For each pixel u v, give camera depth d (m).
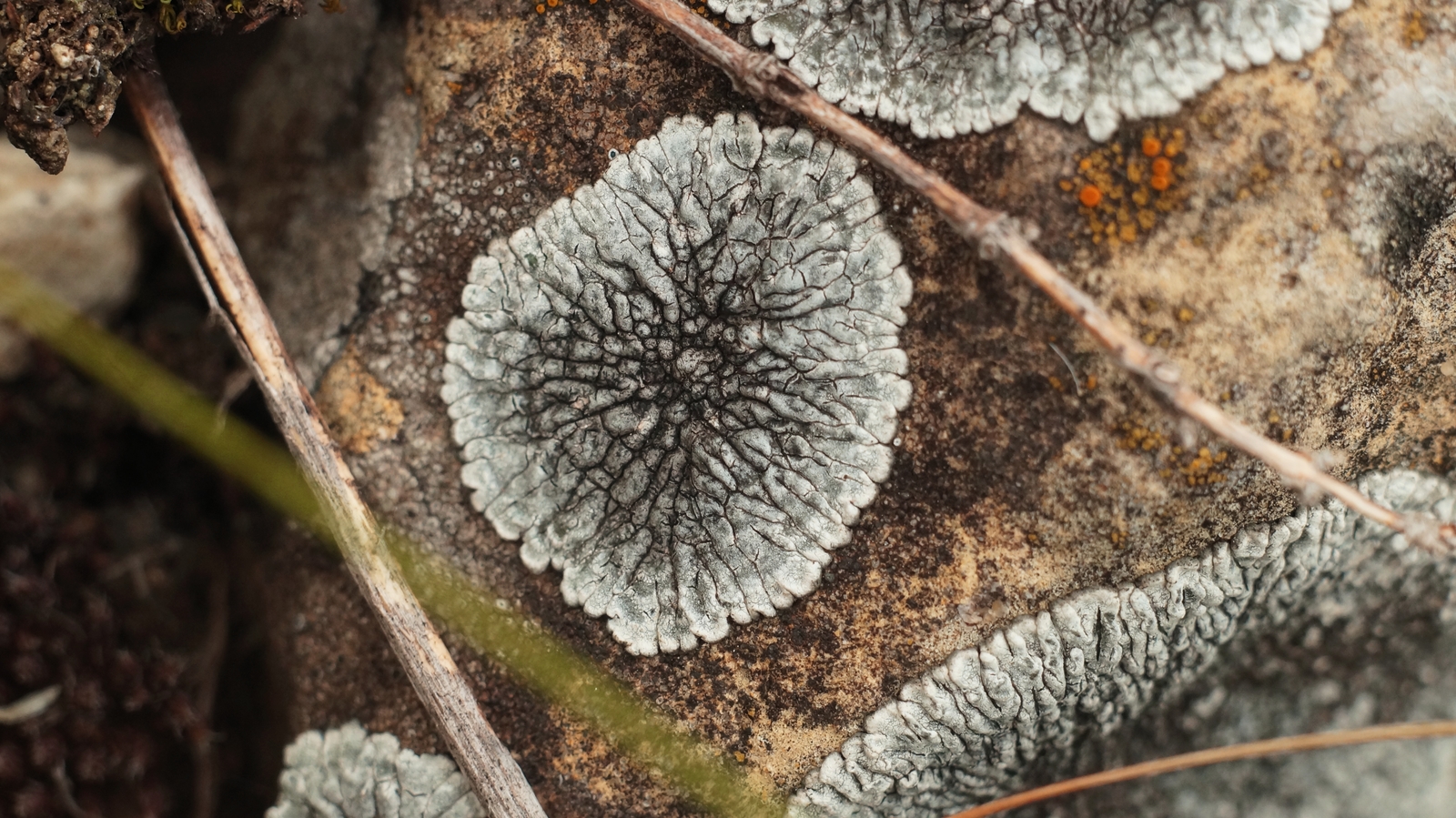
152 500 0.22
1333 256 0.19
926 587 0.20
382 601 0.20
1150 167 0.19
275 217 0.21
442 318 0.20
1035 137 0.19
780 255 0.20
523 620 0.20
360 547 0.20
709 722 0.20
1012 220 0.19
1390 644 0.22
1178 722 0.22
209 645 0.22
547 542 0.20
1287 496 0.20
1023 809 0.22
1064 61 0.19
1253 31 0.19
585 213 0.20
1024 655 0.20
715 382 0.20
